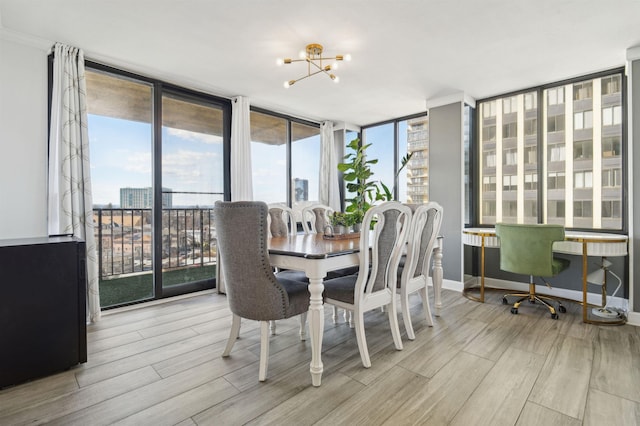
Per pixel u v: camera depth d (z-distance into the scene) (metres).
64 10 2.18
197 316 2.96
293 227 3.34
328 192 5.25
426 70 3.21
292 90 3.78
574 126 3.45
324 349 2.28
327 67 2.87
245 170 3.95
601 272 2.90
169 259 4.20
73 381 1.84
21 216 2.54
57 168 2.64
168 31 2.46
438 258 2.98
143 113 3.47
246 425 1.46
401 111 4.65
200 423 1.47
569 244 2.90
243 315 1.93
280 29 2.44
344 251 2.02
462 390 1.74
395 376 1.89
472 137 4.13
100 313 2.84
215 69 3.17
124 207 3.61
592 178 3.34
